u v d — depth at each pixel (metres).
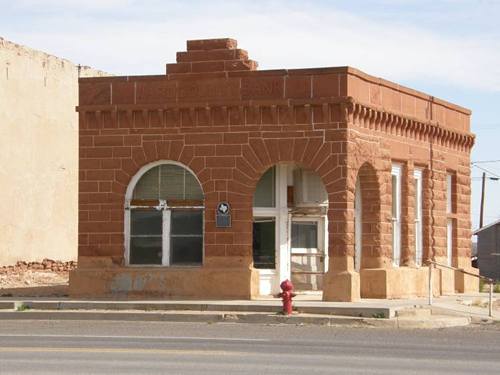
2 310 27.48
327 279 28.62
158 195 30.31
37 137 43.31
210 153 29.64
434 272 33.81
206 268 29.55
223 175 29.55
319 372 16.55
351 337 22.50
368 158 30.00
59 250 44.91
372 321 25.66
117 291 29.97
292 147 29.11
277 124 29.23
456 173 36.12
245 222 29.41
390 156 31.36
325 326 25.20
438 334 23.77
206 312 26.70
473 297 33.78
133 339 21.25
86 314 26.83
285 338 21.92
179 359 17.89
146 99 30.09
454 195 36.16
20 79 42.16
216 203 29.56
